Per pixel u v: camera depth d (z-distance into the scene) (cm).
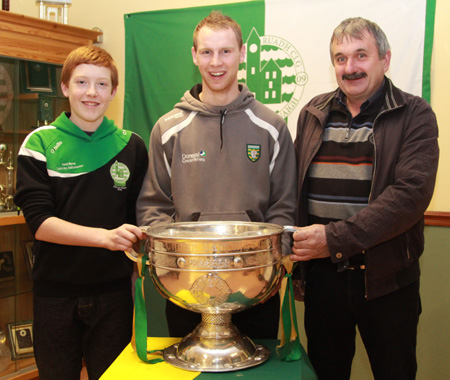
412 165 127
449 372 201
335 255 118
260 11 228
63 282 141
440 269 200
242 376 97
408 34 201
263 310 137
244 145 140
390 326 137
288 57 224
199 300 97
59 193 140
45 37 227
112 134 150
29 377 229
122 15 269
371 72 135
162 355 109
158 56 249
